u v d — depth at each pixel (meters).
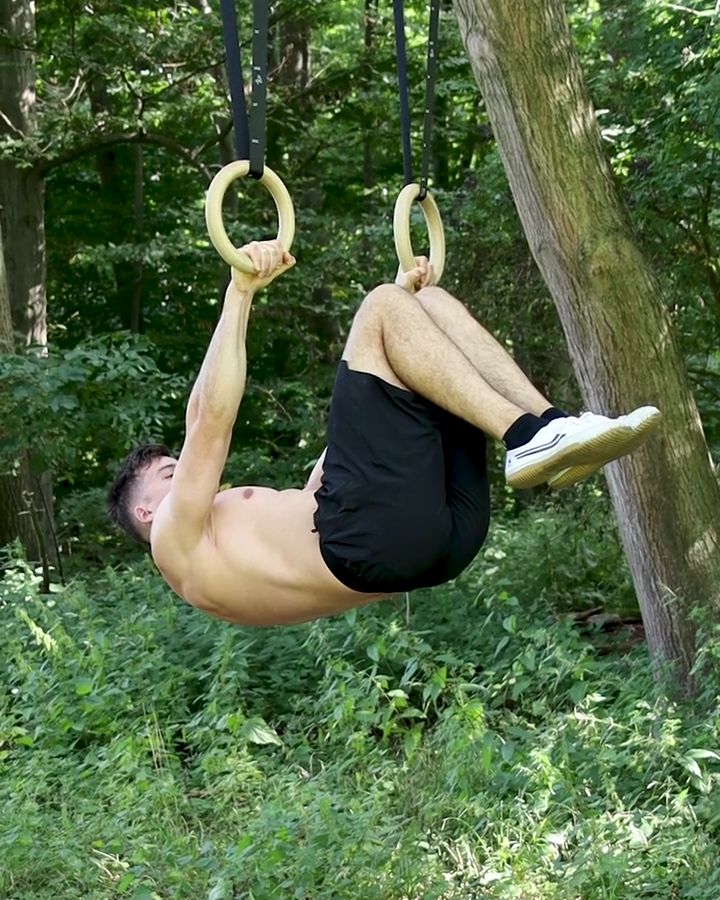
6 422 7.18
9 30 10.98
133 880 4.18
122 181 13.48
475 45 5.30
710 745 4.71
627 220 5.41
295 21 12.19
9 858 4.30
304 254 11.54
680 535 5.46
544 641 5.41
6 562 8.30
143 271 12.77
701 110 6.21
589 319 5.35
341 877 4.10
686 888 4.05
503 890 4.03
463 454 2.96
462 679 5.31
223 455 2.92
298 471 10.63
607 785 4.56
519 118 5.25
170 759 5.29
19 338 8.74
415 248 10.16
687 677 5.46
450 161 13.54
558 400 8.54
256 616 3.09
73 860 4.28
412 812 4.68
